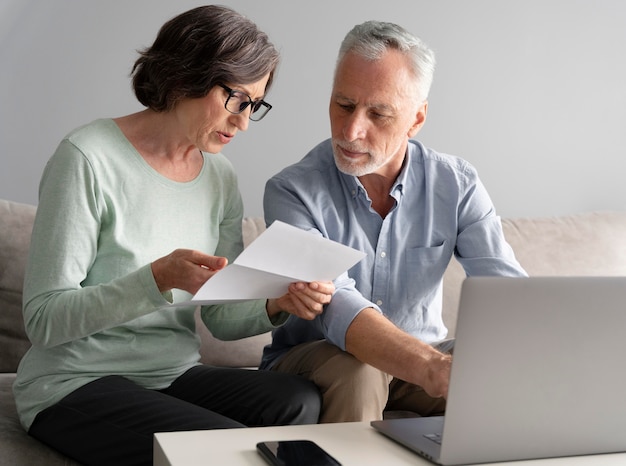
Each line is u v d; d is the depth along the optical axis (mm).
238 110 1545
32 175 2428
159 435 1157
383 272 1830
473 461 1060
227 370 1646
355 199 1823
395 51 1693
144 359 1593
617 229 2572
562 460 1104
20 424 1577
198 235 1663
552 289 1019
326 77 2650
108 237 1544
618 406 1098
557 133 2900
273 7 2578
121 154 1562
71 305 1413
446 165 1889
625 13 2922
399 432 1183
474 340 1005
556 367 1049
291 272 1395
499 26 2812
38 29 2391
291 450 1067
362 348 1464
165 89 1533
